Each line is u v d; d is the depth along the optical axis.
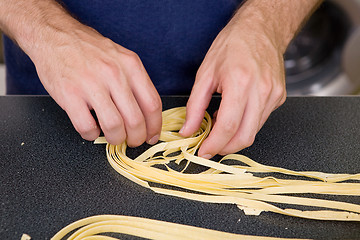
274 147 0.62
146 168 0.56
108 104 0.52
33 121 0.67
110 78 0.52
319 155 0.61
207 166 0.58
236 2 0.85
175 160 0.61
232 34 0.61
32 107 0.71
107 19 0.81
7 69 0.94
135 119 0.53
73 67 0.53
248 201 0.50
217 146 0.55
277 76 0.57
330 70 1.69
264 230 0.47
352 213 0.49
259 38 0.61
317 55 1.69
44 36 0.59
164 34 0.84
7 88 0.97
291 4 0.76
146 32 0.84
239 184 0.56
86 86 0.52
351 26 1.57
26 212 0.48
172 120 0.70
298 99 0.77
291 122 0.69
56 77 0.54
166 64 0.88
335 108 0.74
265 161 0.59
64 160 0.58
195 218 0.48
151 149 0.60
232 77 0.54
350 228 0.48
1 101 0.73
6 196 0.50
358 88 1.68
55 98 0.56
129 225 0.47
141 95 0.54
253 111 0.54
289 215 0.49
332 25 1.61
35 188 0.52
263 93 0.54
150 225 0.47
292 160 0.59
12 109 0.70
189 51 0.87
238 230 0.47
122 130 0.54
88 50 0.54
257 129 0.57
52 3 0.68
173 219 0.48
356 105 0.75
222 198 0.51
